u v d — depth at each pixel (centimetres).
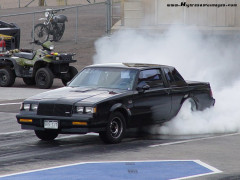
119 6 6838
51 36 6881
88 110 2350
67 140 2584
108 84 2598
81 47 6350
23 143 2506
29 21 8212
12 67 4906
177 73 2834
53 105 2406
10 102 3962
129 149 2334
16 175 1841
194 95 2883
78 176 1828
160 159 2122
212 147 2392
